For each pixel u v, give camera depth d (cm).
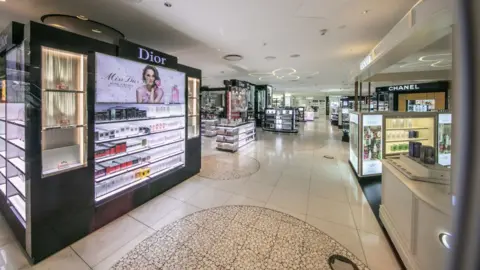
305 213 301
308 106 2889
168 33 417
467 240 69
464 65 71
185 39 454
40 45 198
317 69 801
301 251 220
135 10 320
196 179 440
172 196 355
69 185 229
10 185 255
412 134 388
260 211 305
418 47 289
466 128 70
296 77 1032
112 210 276
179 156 431
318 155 675
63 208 224
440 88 920
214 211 304
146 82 329
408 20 243
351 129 548
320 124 1783
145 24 373
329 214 299
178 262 204
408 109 1017
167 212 301
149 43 479
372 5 299
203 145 826
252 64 711
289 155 672
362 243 235
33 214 202
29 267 199
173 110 416
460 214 72
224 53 567
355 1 288
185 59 639
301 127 1547
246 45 493
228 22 362
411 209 193
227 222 274
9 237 240
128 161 321
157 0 291
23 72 205
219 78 1091
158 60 347
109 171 293
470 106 69
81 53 233
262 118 1467
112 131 299
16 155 254
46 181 210
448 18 190
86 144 245
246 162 581
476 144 68
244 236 245
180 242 234
